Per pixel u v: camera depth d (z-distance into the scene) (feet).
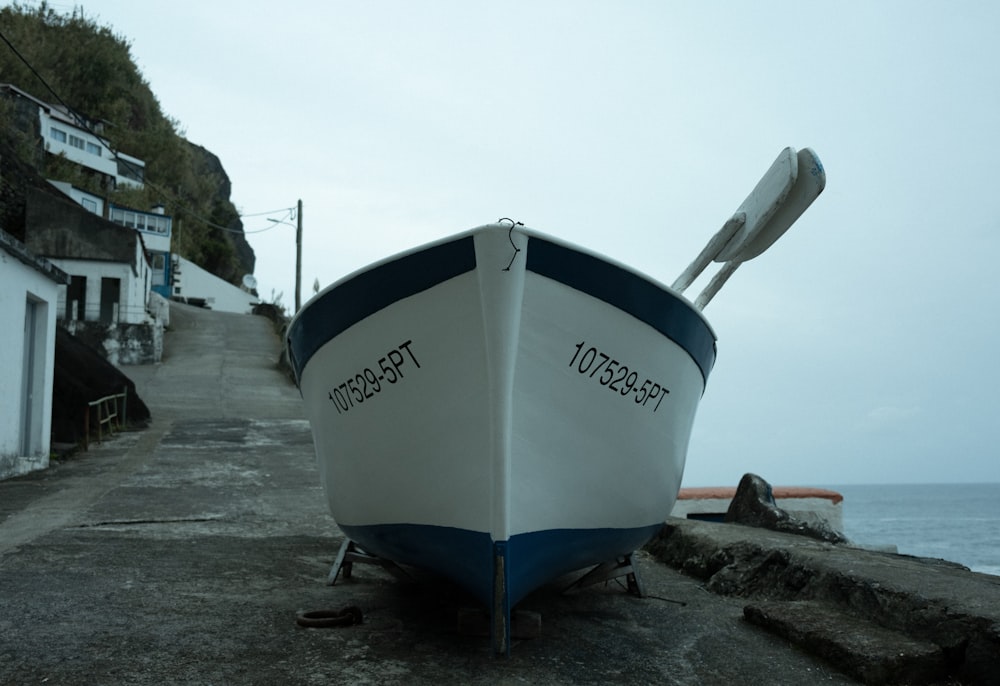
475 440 10.91
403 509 12.06
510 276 10.21
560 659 11.44
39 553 17.21
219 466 33.19
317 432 13.97
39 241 81.41
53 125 136.15
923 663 10.76
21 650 10.92
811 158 14.92
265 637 11.98
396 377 11.39
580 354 11.20
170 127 191.31
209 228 194.18
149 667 10.44
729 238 16.26
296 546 19.29
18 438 29.73
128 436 42.01
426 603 14.42
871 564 14.47
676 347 12.41
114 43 181.06
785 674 11.04
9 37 151.02
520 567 11.43
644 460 12.55
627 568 15.56
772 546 16.57
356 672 10.55
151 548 18.24
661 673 10.99
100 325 74.23
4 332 27.94
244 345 92.17
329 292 11.79
